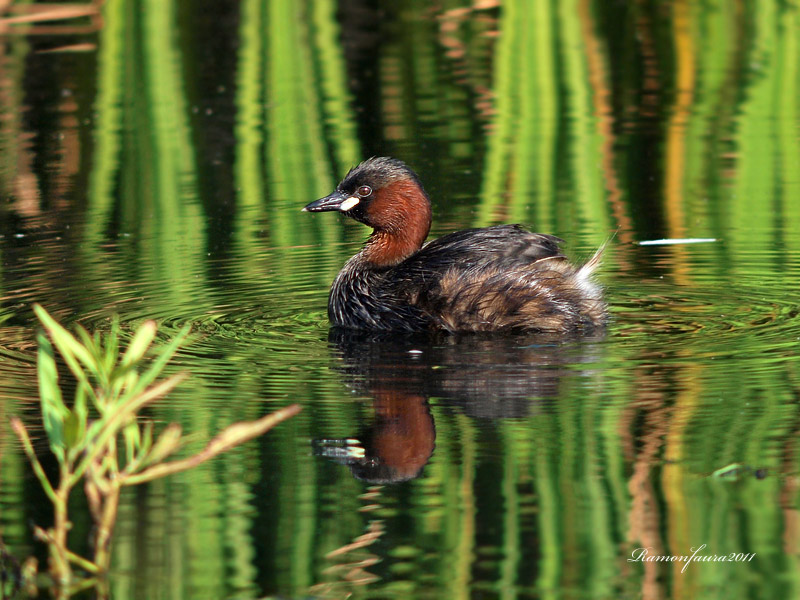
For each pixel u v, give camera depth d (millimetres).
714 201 16219
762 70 21406
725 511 7781
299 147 18859
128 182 17672
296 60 22375
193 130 19641
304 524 7762
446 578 7094
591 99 20672
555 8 22375
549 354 10961
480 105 20562
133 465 7297
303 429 9289
